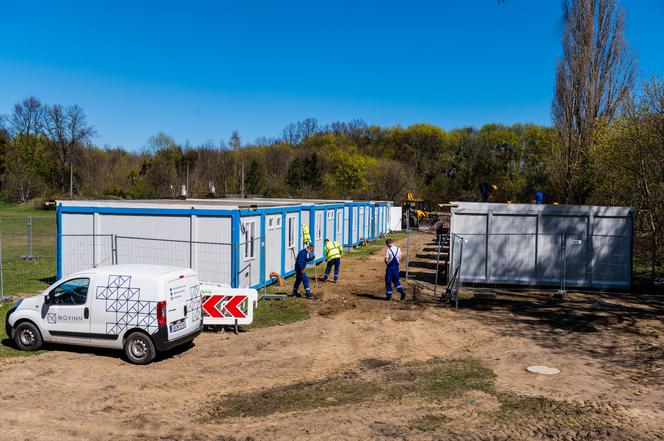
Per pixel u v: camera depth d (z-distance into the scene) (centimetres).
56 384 917
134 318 1026
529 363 1048
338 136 9844
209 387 915
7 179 6475
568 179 3541
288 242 2036
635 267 2225
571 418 782
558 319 1412
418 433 734
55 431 735
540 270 1834
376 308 1518
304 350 1132
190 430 743
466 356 1095
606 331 1292
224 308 1251
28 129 7425
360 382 942
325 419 781
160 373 982
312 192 6319
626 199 2459
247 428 750
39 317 1084
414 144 8712
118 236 1584
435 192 6219
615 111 3341
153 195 5959
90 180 6781
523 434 731
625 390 898
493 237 1850
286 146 8888
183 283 1080
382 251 3045
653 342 1198
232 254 1579
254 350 1130
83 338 1059
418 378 962
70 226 1730
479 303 1606
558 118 3666
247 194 6347
